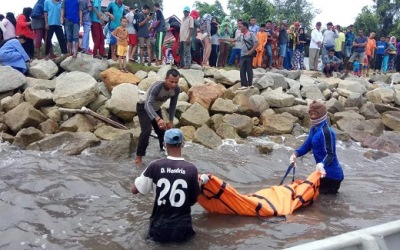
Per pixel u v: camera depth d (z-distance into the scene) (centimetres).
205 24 1387
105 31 1419
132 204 558
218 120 998
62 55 1190
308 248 221
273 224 502
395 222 263
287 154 890
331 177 627
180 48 1299
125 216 517
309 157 879
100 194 585
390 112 1220
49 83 1061
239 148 898
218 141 915
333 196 631
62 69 1164
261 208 526
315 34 1656
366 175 780
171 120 780
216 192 516
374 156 918
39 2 1202
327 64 1612
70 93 956
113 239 453
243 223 503
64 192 578
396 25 3017
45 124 882
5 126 880
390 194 657
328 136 616
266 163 816
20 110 882
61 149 798
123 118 957
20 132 820
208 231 475
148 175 443
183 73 1195
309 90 1311
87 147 808
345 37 1783
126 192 600
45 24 1203
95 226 486
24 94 967
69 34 1158
